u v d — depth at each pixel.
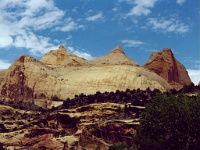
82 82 193.75
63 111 139.75
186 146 80.00
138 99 136.75
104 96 146.88
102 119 132.12
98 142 123.25
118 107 133.88
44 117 142.62
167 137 83.06
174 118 82.06
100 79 191.75
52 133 133.12
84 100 150.75
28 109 170.50
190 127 80.44
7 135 134.00
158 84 188.38
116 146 96.88
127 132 121.19
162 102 85.00
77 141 125.25
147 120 86.25
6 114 156.50
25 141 131.75
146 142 85.25
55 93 195.88
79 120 134.38
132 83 187.38
